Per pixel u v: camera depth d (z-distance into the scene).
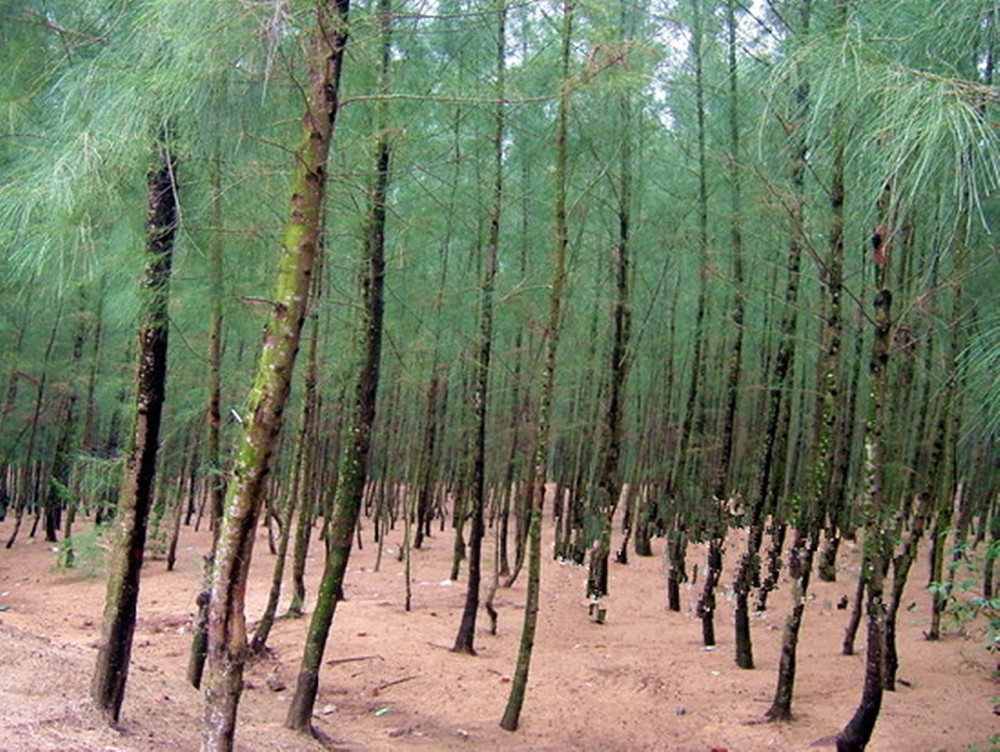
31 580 12.12
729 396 8.57
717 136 8.53
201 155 3.66
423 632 8.82
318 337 8.03
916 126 2.31
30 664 4.95
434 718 6.42
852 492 12.73
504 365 10.30
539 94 6.56
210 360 6.39
